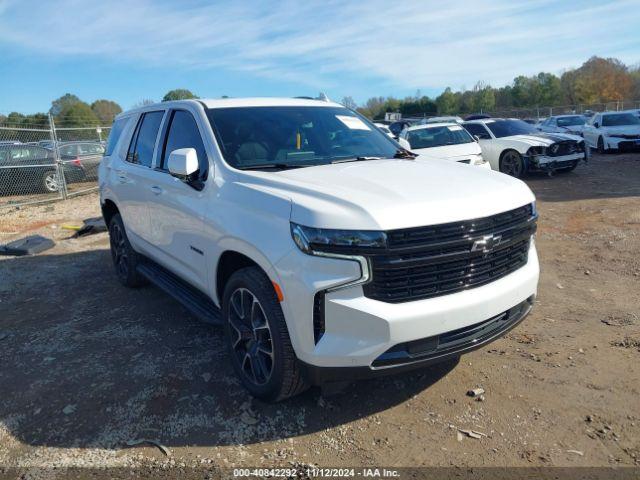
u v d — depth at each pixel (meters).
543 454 2.86
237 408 3.41
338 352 2.82
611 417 3.15
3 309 5.49
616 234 7.20
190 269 4.12
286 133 4.14
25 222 10.96
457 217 2.91
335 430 3.15
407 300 2.86
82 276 6.55
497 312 3.12
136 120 5.41
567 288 5.30
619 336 4.17
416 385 3.60
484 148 14.06
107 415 3.39
